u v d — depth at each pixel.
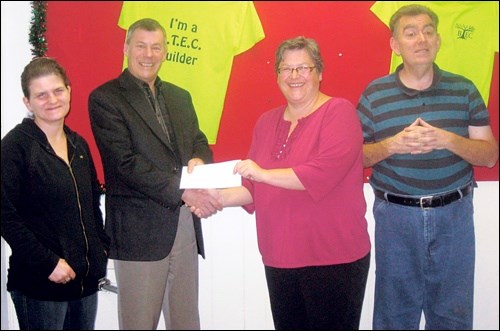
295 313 1.87
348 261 1.82
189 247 2.12
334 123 1.79
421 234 2.08
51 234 1.77
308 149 1.81
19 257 1.73
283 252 1.83
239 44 2.39
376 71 2.45
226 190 2.07
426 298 2.23
